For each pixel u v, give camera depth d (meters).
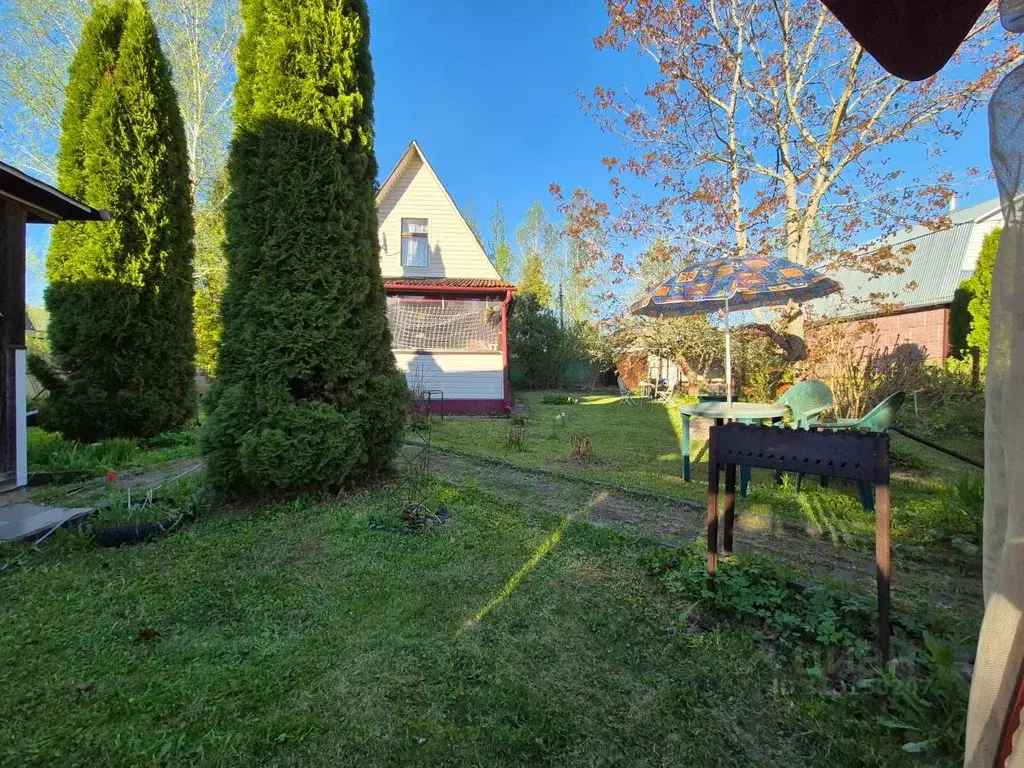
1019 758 1.11
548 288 25.50
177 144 7.41
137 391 6.96
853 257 9.02
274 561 2.98
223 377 4.03
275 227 4.04
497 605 2.46
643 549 3.15
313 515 3.75
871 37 1.48
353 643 2.14
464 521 3.67
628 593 2.59
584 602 2.50
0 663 1.99
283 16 4.12
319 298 4.12
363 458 4.33
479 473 5.39
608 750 1.60
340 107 4.26
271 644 2.14
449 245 13.35
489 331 12.45
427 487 4.45
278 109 4.09
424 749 1.60
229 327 4.04
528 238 32.88
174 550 3.14
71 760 1.53
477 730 1.67
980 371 8.75
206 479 4.01
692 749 1.60
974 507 3.56
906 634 2.18
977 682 1.20
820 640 2.05
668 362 16.34
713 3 8.77
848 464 2.04
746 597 2.34
